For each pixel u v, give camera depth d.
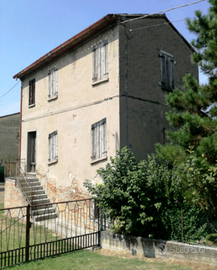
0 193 17.89
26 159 12.78
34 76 12.81
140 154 8.41
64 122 10.43
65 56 10.68
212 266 5.14
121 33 8.38
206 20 6.72
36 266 5.46
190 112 6.96
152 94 9.16
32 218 9.79
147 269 5.25
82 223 9.03
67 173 10.02
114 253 6.45
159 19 9.78
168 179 6.29
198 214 5.85
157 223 6.24
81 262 5.73
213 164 5.70
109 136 8.26
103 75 8.70
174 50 10.38
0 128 24.88
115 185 6.55
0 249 6.78
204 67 6.88
